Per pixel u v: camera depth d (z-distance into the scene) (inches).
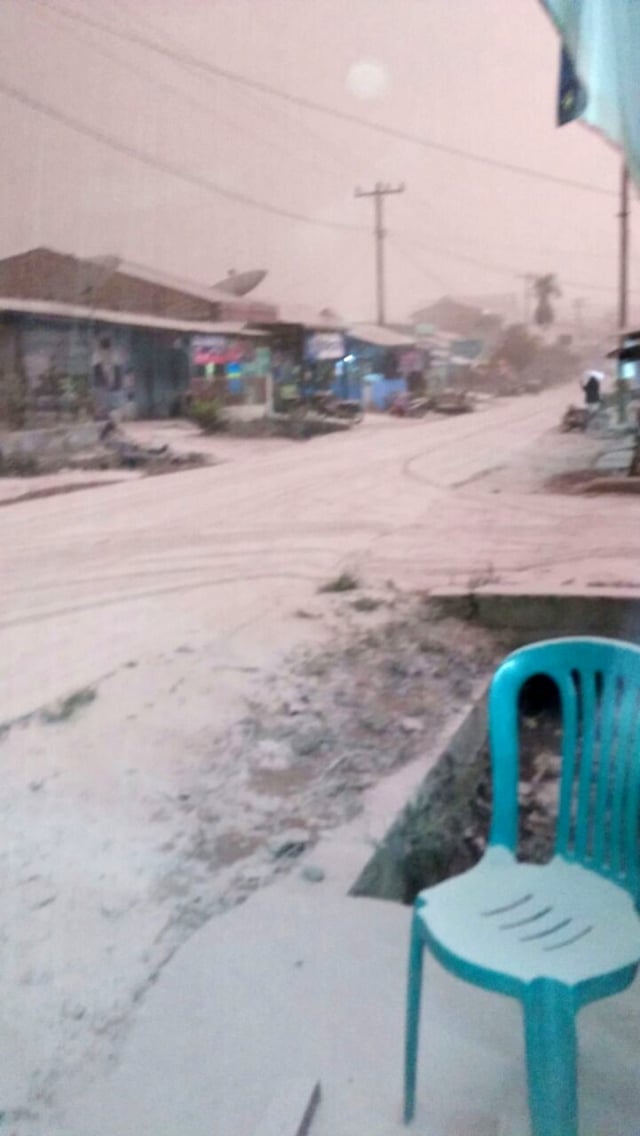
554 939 66.6
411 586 138.4
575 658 80.0
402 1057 79.6
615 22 87.7
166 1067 79.9
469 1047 80.4
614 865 75.9
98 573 145.0
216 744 123.7
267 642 138.8
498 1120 72.5
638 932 67.7
